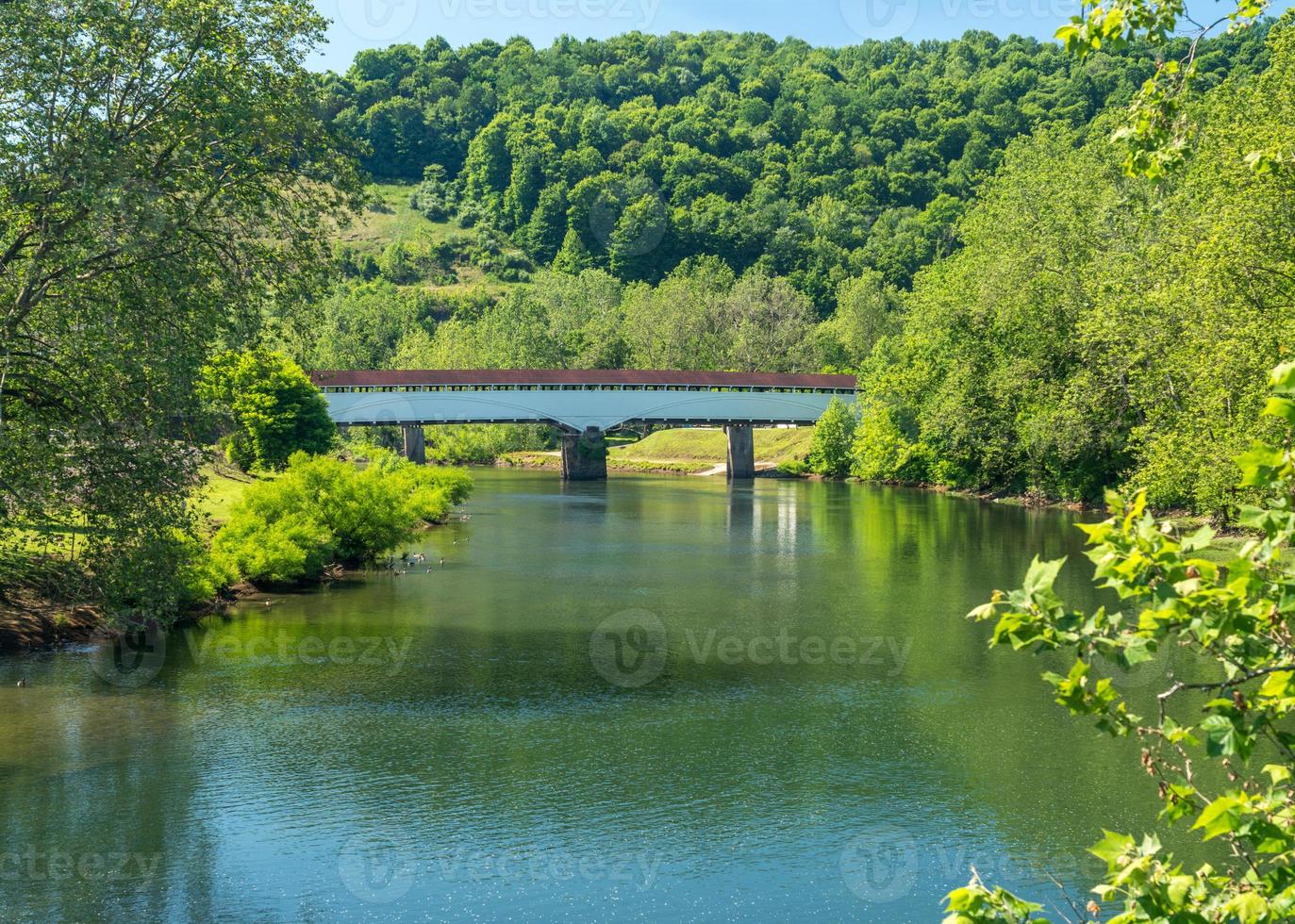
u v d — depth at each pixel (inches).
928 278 2874.0
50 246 751.1
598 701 830.5
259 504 1422.2
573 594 1275.8
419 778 661.3
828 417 3447.3
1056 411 2107.5
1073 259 2220.7
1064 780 658.2
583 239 7214.6
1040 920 195.9
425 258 7406.5
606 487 3161.9
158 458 778.2
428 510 2055.9
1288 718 738.2
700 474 3794.3
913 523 2073.1
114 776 657.6
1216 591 178.2
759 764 689.6
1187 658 945.5
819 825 592.7
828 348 4726.9
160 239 759.1
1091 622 187.5
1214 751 183.8
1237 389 1403.8
